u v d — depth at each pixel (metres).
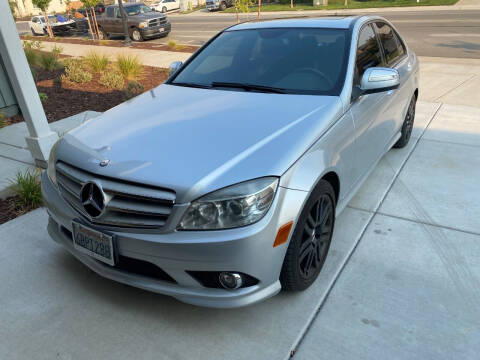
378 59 3.75
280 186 2.20
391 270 2.90
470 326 2.42
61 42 17.52
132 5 18.64
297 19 3.86
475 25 16.34
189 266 2.15
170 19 29.89
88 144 2.58
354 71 3.13
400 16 20.69
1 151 5.15
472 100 6.82
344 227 3.43
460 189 4.00
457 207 3.69
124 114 2.98
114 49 14.38
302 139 2.43
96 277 2.94
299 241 2.40
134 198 2.19
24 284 2.88
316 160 2.44
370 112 3.28
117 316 2.58
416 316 2.50
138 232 2.19
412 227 3.40
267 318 2.51
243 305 2.23
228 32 3.97
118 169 2.25
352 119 2.94
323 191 2.55
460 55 10.86
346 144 2.84
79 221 2.42
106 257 2.32
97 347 2.36
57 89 8.15
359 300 2.63
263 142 2.36
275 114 2.67
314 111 2.71
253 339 2.37
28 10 49.69
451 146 5.03
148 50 13.81
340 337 2.37
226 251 2.09
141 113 2.94
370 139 3.38
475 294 2.66
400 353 2.25
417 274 2.85
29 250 3.25
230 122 2.60
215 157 2.24
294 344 2.33
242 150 2.29
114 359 2.28
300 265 2.54
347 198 3.15
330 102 2.83
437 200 3.82
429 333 2.38
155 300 2.70
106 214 2.26
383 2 27.06
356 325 2.44
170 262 2.17
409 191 4.00
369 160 3.50
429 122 5.89
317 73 3.12
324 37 3.41
